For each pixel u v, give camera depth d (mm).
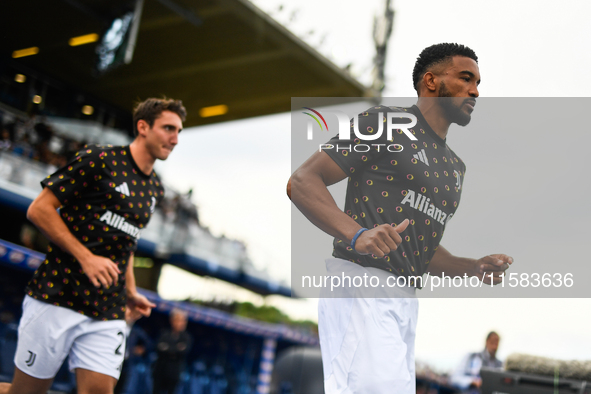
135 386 7613
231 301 14219
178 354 6984
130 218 2201
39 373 2096
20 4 10484
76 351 2104
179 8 10719
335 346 1470
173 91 14547
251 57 12641
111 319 2152
